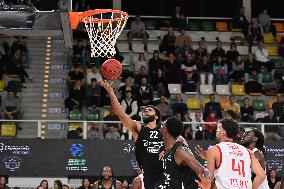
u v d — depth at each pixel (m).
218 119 18.95
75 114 19.86
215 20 27.53
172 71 22.23
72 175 17.12
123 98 19.33
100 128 17.42
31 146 17.16
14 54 21.86
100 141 17.22
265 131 17.42
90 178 17.39
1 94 20.39
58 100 21.16
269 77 23.06
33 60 22.67
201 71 22.67
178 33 25.67
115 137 17.34
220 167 7.11
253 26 25.56
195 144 17.05
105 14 9.84
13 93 19.34
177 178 6.48
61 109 20.77
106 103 20.23
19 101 19.53
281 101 20.34
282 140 17.30
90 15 9.59
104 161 17.16
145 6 28.11
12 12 9.04
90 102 20.08
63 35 9.39
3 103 19.02
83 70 22.41
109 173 12.31
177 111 19.34
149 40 25.17
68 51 23.06
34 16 9.03
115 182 12.39
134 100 19.23
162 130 6.84
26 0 9.52
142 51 24.41
